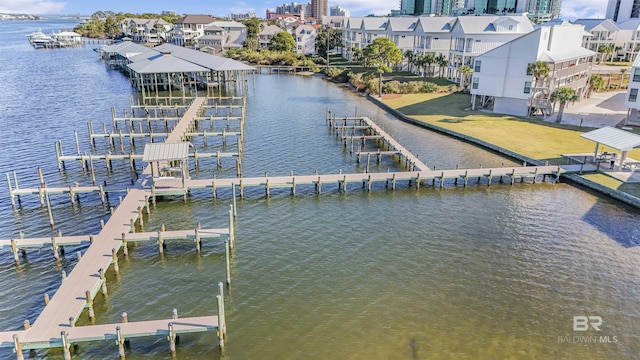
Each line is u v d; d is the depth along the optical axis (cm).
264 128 6369
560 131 5750
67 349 2119
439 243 3253
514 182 4419
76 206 3816
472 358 2166
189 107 7269
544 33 6169
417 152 5216
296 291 2680
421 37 10419
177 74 9900
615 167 4491
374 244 3238
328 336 2303
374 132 6050
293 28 19400
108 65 13100
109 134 5431
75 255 3061
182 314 2455
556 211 3762
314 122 6750
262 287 2717
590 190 4184
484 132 5750
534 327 2384
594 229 3441
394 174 4281
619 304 2577
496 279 2808
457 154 5141
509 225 3528
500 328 2375
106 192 4006
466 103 7556
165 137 5897
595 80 7506
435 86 8600
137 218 3441
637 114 5919
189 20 17450
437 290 2695
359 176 4219
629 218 3622
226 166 4778
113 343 2244
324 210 3800
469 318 2450
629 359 2180
